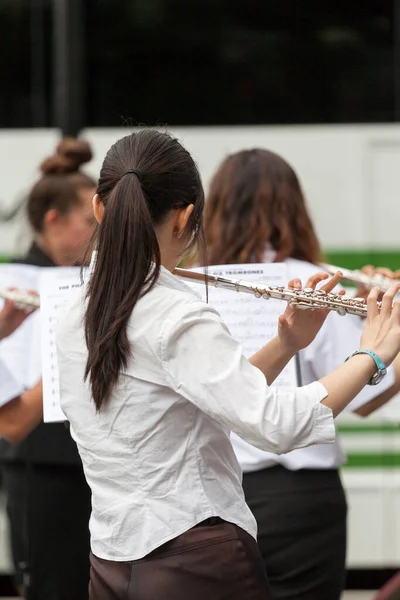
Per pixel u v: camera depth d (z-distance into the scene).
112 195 6.06
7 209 12.77
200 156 12.80
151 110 12.80
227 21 12.74
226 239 8.59
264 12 12.77
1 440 9.87
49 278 7.95
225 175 8.70
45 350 7.79
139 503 5.84
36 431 9.53
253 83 12.78
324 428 5.74
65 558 9.62
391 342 6.01
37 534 9.63
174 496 5.80
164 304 5.86
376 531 13.16
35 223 10.15
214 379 5.67
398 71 12.74
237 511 5.98
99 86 12.80
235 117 12.80
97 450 5.98
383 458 13.12
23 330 9.52
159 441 5.82
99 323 5.95
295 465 8.34
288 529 8.34
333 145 12.83
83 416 6.07
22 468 9.73
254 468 8.37
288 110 12.78
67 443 9.50
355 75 12.77
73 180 10.04
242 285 6.84
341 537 8.60
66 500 9.58
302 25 12.76
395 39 12.72
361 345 6.07
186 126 12.80
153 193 6.07
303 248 8.76
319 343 8.18
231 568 5.82
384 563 13.18
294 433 5.67
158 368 5.79
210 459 5.89
